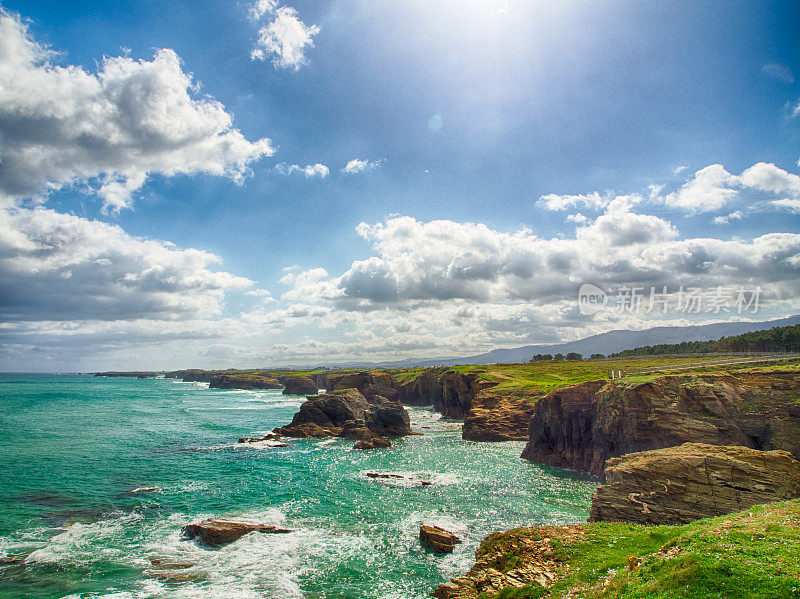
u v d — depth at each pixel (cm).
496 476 5859
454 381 13975
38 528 3791
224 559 3253
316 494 4947
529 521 4094
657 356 14688
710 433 4822
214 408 15550
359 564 3203
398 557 3328
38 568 3058
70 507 4347
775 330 11506
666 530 2548
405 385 19775
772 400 4894
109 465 6191
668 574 1694
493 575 2412
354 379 19150
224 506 4494
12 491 4803
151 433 9275
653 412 5216
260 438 8619
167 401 18225
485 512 4356
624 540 2502
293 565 3177
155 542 3547
